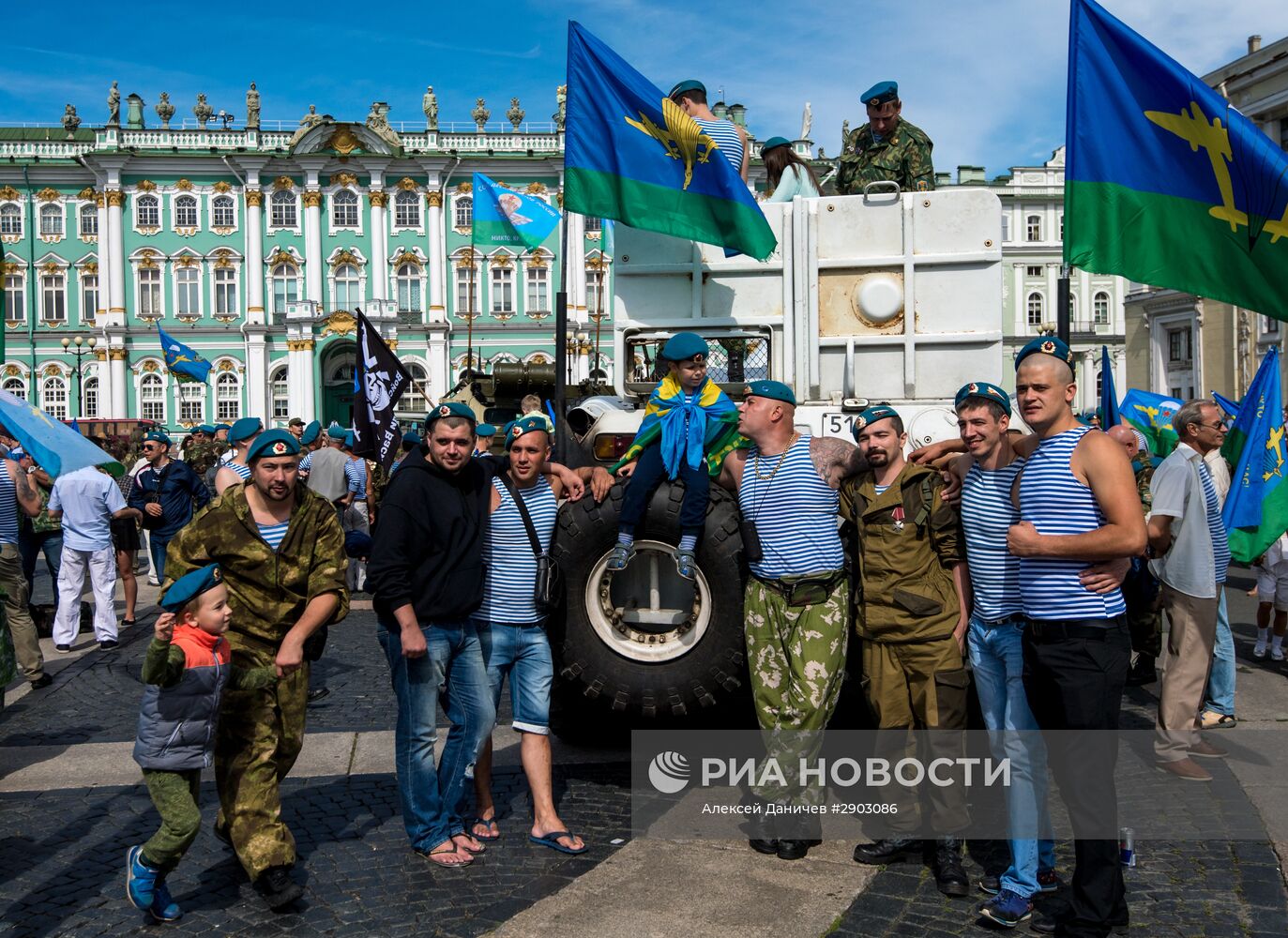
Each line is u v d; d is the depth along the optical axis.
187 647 3.91
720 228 6.21
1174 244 5.57
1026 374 3.77
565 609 5.06
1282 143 28.41
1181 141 5.53
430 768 4.48
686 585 5.23
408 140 55.16
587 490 5.14
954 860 4.18
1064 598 3.70
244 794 4.10
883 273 6.13
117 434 46.22
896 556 4.43
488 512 4.59
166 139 54.72
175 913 3.98
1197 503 5.33
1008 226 64.50
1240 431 6.84
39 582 14.55
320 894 4.19
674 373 5.04
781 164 6.89
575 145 6.42
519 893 4.17
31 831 4.89
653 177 6.32
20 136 60.44
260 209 54.78
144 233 55.00
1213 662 6.26
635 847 4.58
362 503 13.24
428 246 55.19
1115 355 63.41
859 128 7.59
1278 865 4.31
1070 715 3.68
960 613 4.40
